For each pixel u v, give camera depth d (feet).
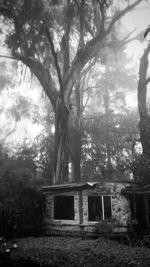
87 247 28.48
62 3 51.01
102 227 33.60
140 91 52.16
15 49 57.88
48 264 27.14
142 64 53.21
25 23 52.44
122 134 67.87
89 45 55.62
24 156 58.90
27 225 39.42
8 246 31.35
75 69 55.47
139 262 23.41
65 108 52.60
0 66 73.15
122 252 26.35
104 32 54.03
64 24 54.49
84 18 54.39
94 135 69.10
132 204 35.78
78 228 35.88
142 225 34.42
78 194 37.22
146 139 46.14
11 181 37.70
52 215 38.63
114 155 66.23
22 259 29.22
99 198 36.24
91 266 24.89
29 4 48.32
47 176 56.18
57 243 31.19
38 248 29.63
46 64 60.95
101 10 51.19
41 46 58.49
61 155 50.93
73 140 60.23
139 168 43.16
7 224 36.42
